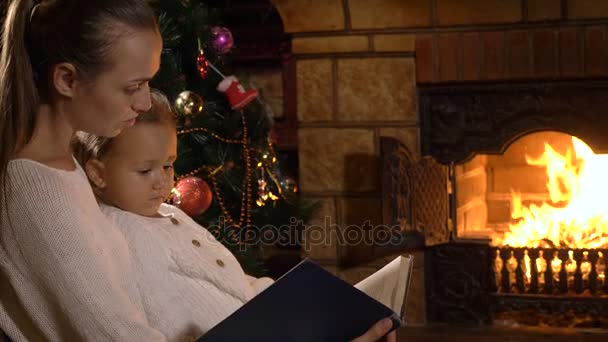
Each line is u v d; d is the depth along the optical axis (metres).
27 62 1.22
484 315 3.45
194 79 2.68
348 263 3.52
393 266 1.47
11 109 1.22
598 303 3.32
